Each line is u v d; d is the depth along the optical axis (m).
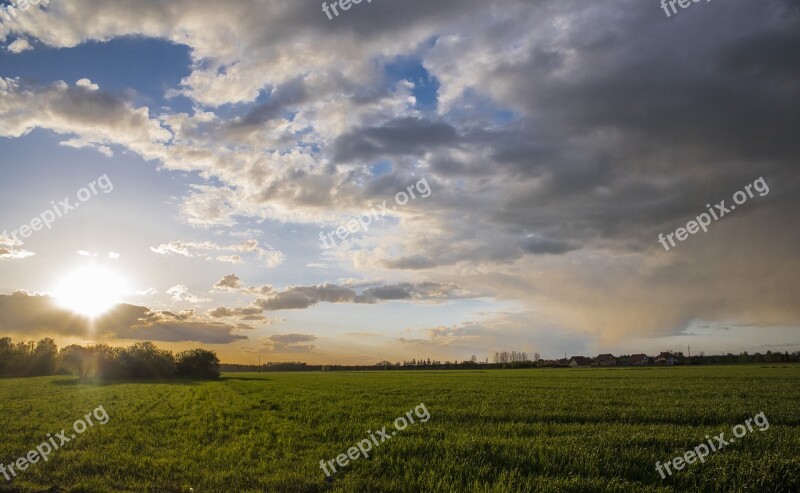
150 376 99.19
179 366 109.06
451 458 15.29
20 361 109.69
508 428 21.59
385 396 42.28
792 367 116.81
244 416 27.95
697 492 12.27
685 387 49.78
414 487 12.50
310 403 35.97
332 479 13.41
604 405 32.09
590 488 12.09
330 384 68.81
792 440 17.84
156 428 22.94
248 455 16.28
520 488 12.14
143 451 17.33
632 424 23.48
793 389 45.56
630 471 13.88
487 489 11.80
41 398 42.28
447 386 58.31
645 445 17.50
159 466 14.74
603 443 17.50
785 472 13.12
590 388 51.22
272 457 16.19
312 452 16.97
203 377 107.12
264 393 48.69
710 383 56.31
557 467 14.15
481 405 32.53
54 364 112.12
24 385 66.25
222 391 52.94
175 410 31.36
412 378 90.19
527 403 33.91
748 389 45.81
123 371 95.12
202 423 24.64
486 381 72.12
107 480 13.19
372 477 13.44
